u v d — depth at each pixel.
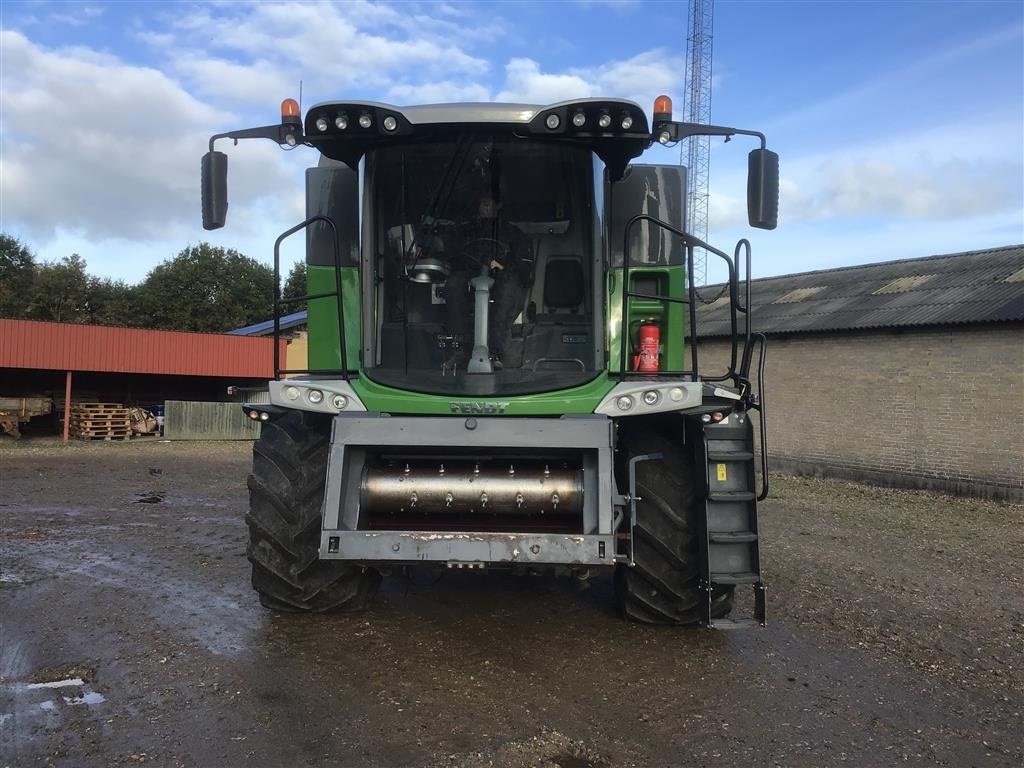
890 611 5.78
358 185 4.89
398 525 4.37
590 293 4.71
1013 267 15.62
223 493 11.95
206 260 56.31
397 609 5.31
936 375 14.57
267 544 4.75
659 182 5.15
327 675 4.11
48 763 3.12
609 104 4.30
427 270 4.70
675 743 3.46
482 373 4.49
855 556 7.88
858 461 15.89
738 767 3.25
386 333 4.73
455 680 4.09
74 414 24.84
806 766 3.29
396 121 4.36
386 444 4.19
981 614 5.80
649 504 4.64
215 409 25.53
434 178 4.68
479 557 3.96
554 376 4.52
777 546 8.26
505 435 4.18
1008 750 3.52
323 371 5.07
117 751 3.24
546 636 4.84
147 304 54.66
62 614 5.15
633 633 4.93
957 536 9.57
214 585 5.97
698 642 4.82
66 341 23.44
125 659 4.31
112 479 13.81
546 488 4.23
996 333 13.68
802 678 4.31
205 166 4.60
